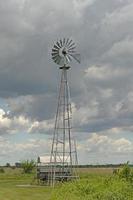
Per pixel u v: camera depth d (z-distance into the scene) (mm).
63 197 34625
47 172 85688
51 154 84875
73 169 83938
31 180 94750
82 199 31969
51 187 73500
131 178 36156
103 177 38875
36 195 58719
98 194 32031
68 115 84625
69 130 84875
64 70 83875
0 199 54406
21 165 130625
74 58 84562
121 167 38375
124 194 31094
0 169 143750
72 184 38281
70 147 84875
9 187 74250
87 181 38375
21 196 57594
